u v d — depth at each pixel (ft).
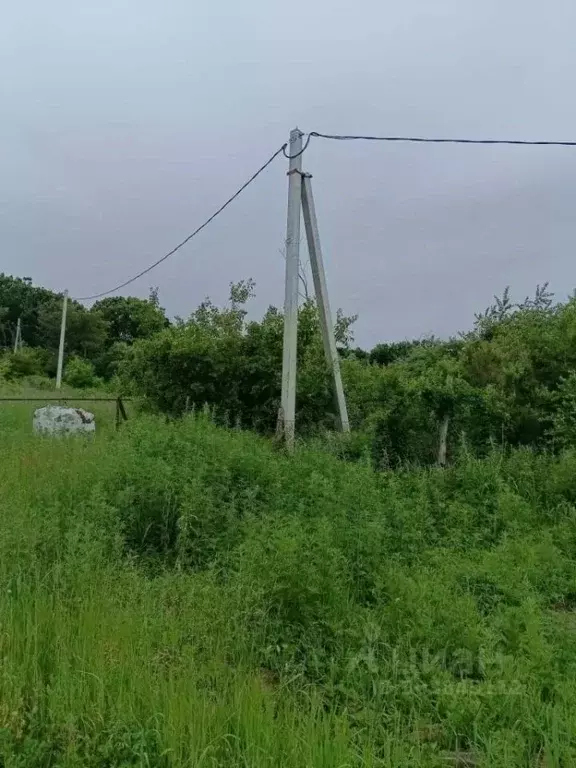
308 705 12.07
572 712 11.84
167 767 10.21
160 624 14.05
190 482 22.79
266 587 15.38
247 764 9.86
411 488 28.19
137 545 21.02
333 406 41.14
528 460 31.76
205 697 11.25
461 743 11.60
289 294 35.99
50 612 13.87
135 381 47.93
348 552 19.04
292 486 24.34
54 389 102.78
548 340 40.11
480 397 37.68
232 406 44.39
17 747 10.46
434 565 20.38
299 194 36.60
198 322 46.68
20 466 27.43
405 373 41.73
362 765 10.05
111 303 200.13
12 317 217.77
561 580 20.58
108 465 24.39
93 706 10.96
